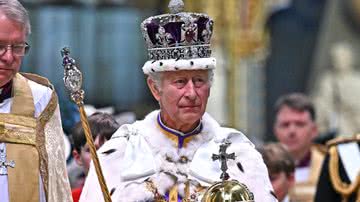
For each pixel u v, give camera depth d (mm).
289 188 19281
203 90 14055
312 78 53125
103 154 14344
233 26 43969
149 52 14281
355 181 19422
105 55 51188
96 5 50625
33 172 13664
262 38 44625
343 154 19703
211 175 14219
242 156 14422
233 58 44656
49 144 13883
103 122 16672
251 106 46312
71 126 20594
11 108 13797
